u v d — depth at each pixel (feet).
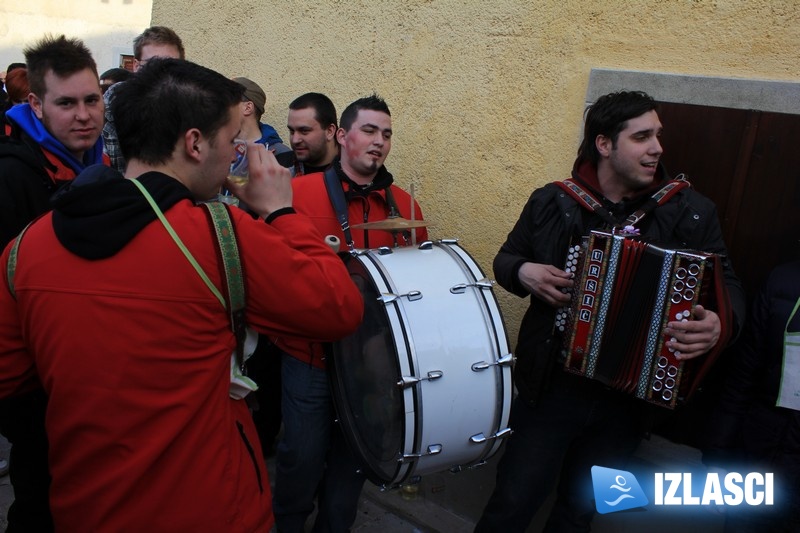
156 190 4.66
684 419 8.54
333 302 4.98
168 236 4.54
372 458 7.30
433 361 6.41
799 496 6.77
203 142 4.87
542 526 9.50
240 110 5.18
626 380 6.73
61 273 4.48
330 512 8.57
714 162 8.07
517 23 9.46
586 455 8.07
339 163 8.74
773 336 6.79
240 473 4.98
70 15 36.09
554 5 9.07
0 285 4.80
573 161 9.07
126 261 4.46
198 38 14.60
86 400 4.46
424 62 10.57
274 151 11.56
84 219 4.47
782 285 6.79
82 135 8.16
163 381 4.53
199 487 4.67
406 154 10.92
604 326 6.76
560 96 9.13
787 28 7.47
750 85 7.69
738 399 7.16
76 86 7.93
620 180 7.29
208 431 4.74
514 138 9.62
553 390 7.57
